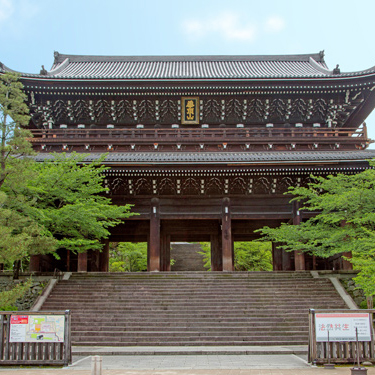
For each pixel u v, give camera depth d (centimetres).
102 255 3700
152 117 3988
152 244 3269
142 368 1432
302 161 3138
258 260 4534
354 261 2233
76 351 1808
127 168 3170
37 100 3853
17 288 1894
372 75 3681
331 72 4322
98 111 3950
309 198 3316
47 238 2256
